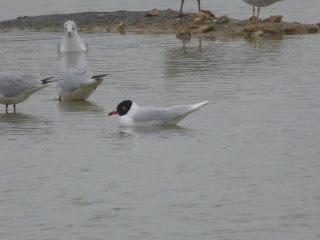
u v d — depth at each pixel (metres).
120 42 28.22
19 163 12.70
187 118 15.79
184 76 20.53
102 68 22.30
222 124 15.17
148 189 11.26
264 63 22.39
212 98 17.61
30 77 16.95
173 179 11.70
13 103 16.98
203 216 10.17
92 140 14.15
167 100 17.44
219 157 12.84
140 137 14.30
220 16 34.28
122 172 12.09
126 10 37.34
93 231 9.75
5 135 14.69
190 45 26.81
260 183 11.43
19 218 10.22
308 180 11.53
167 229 9.77
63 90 17.78
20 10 38.28
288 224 9.85
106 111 16.72
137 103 17.19
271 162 12.49
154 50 25.78
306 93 17.92
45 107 17.41
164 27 31.62
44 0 41.31
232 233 9.59
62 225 9.96
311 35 28.81
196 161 12.62
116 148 13.53
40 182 11.66
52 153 13.30
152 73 21.16
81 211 10.44
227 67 21.83
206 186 11.34
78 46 25.92
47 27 33.19
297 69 21.20
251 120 15.43
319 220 9.97
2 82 16.72
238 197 10.85
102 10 37.56
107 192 11.16
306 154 12.92
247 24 30.34
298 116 15.69
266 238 9.43
